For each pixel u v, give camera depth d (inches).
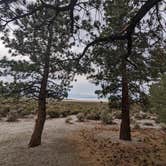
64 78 464.1
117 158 467.8
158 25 279.6
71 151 515.2
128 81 632.4
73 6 223.3
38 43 522.0
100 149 544.7
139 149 553.0
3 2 213.0
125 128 661.3
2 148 538.9
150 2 213.3
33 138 561.6
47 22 276.5
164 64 407.5
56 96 572.4
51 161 438.0
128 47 259.6
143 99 628.7
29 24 283.9
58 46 471.8
